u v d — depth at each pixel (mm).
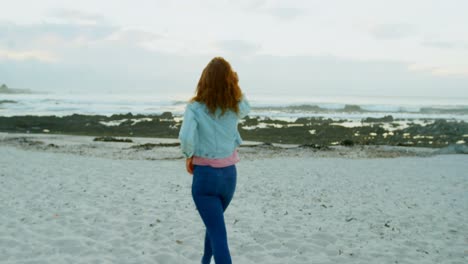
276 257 4164
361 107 50938
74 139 19156
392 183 9016
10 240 4352
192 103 2822
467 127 24359
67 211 5727
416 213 6234
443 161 13109
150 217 5543
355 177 9789
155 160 12688
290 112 42938
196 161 2828
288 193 7711
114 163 11383
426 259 4199
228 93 2824
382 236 5000
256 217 5770
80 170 9742
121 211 5852
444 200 7277
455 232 5242
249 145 16906
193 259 4020
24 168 9680
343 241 4758
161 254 4074
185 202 6570
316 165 11836
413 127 25172
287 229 5180
